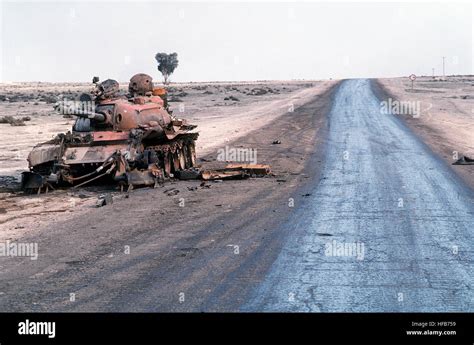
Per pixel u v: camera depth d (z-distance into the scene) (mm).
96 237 17969
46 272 14422
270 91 134375
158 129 29844
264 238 17312
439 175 29766
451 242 16656
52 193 26969
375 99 96375
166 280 13453
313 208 21844
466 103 87562
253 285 12969
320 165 34406
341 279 13328
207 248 16250
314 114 73125
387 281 13156
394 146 42750
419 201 23000
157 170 28375
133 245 16797
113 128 29688
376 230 18188
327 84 160375
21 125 63719
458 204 22344
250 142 47625
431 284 12914
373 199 23531
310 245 16406
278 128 58562
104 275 13977
